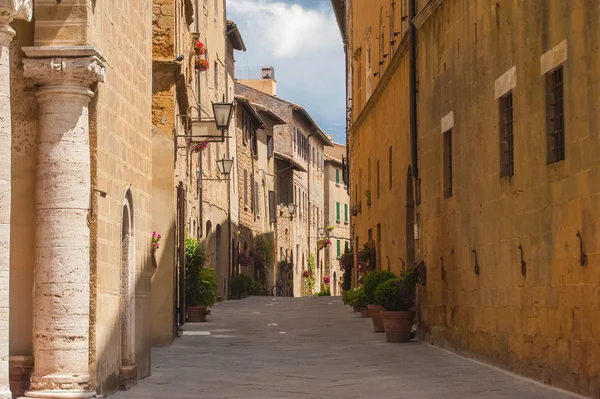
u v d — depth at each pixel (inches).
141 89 620.4
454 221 836.6
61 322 477.1
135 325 603.8
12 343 484.1
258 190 2391.7
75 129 482.3
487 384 619.2
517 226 666.8
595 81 531.8
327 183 3535.9
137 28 607.2
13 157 485.1
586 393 546.3
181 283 1060.5
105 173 511.8
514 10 671.8
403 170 1080.2
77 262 480.7
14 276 484.4
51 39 478.6
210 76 1708.9
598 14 526.0
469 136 789.9
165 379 629.6
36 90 482.3
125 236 588.1
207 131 1051.3
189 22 1141.1
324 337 993.5
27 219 485.1
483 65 749.3
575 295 561.9
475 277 771.4
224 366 717.9
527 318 646.5
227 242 1924.2
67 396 471.2
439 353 832.9
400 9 1144.2
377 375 671.8
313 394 571.8
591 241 539.5
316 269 3304.6
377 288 970.7
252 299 1907.0
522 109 655.8
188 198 1233.4
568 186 572.7
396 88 1128.2
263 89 3228.3
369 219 1385.3
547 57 607.2
